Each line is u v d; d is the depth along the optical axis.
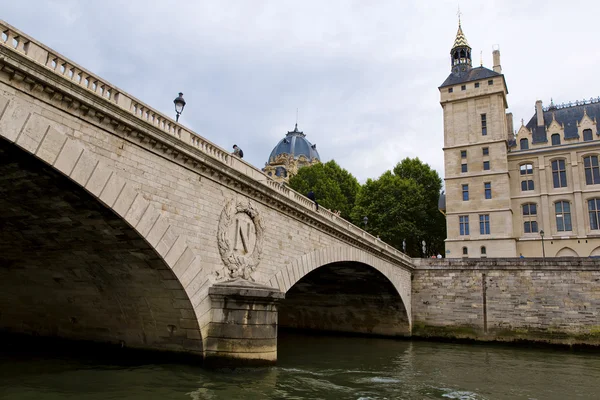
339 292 46.81
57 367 20.14
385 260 41.19
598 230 54.69
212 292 20.09
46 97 14.10
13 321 28.05
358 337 48.84
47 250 20.39
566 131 61.69
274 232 25.33
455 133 62.66
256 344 20.25
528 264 43.75
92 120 15.49
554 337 41.22
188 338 20.70
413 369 27.50
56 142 14.18
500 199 58.12
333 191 71.38
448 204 60.91
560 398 20.70
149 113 18.00
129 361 21.75
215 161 20.42
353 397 18.50
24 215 17.70
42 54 14.13
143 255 18.23
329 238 31.69
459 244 59.06
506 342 42.78
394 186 66.44
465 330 44.75
